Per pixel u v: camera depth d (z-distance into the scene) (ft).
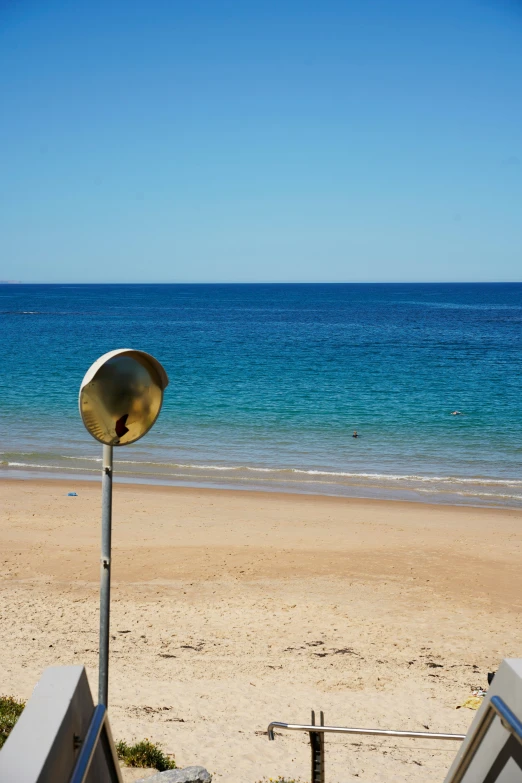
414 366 194.59
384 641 39.17
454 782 11.13
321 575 49.98
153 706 29.76
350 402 136.56
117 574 49.32
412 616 42.98
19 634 38.24
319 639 39.24
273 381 164.76
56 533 58.65
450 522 64.64
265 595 45.98
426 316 427.33
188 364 196.44
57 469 84.48
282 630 40.37
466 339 279.08
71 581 47.78
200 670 34.60
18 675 32.14
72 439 101.86
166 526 61.31
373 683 33.68
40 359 204.85
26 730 7.84
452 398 142.00
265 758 25.17
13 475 81.00
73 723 8.55
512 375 176.55
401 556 54.49
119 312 470.80
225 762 24.64
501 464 90.48
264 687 32.71
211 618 41.93
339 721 29.14
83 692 9.26
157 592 46.11
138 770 22.22
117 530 59.93
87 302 640.17
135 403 14.82
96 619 41.19
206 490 75.25
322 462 90.33
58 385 154.92
